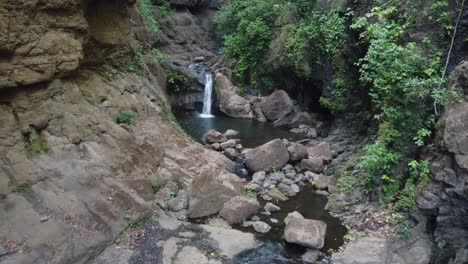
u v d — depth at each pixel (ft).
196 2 94.99
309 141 48.70
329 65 50.29
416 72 28.50
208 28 97.25
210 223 28.48
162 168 33.01
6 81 23.24
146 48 50.98
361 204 29.89
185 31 88.53
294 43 56.95
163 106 44.60
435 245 24.49
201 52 87.71
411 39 30.66
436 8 29.66
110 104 34.60
